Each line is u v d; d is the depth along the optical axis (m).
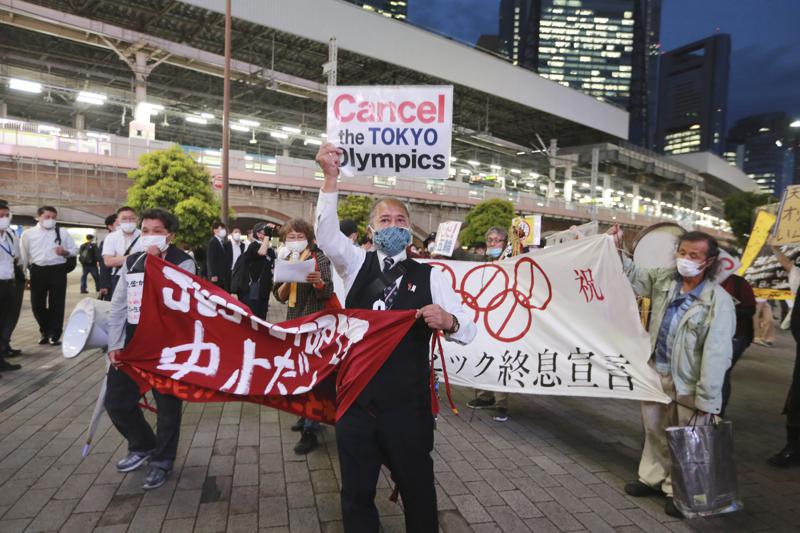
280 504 3.06
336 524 2.85
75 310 3.33
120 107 33.31
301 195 28.42
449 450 4.08
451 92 3.05
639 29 164.75
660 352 3.34
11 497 3.05
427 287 2.29
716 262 3.06
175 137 42.41
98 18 27.72
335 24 33.03
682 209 71.44
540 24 162.38
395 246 2.29
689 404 3.12
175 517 2.88
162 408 3.27
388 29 36.00
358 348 2.23
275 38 32.31
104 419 4.44
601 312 3.84
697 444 2.83
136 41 25.86
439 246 8.80
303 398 2.71
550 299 4.13
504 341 4.30
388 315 2.18
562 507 3.18
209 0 27.47
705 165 71.06
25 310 11.05
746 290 4.84
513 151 50.44
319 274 3.69
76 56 30.53
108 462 3.57
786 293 8.90
